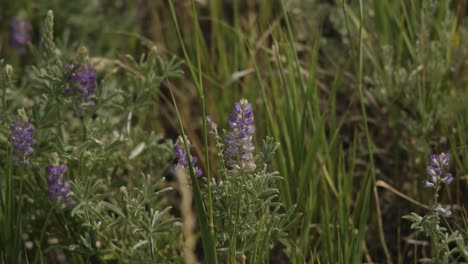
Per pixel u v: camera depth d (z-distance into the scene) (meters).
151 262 3.70
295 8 5.80
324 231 3.94
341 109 5.20
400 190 4.61
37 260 3.93
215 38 5.94
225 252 3.54
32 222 4.14
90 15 6.25
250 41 5.54
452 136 4.42
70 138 4.30
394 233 4.47
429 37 5.11
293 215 4.05
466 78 4.83
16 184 4.09
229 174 3.43
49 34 4.03
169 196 4.76
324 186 4.14
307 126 4.47
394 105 4.82
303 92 4.31
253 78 5.13
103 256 3.91
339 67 5.24
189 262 3.76
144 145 4.43
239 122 3.26
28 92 4.79
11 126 3.61
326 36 5.76
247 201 3.42
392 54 4.85
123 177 4.53
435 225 3.43
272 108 4.61
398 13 5.25
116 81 5.23
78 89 4.00
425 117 4.54
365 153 4.76
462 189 4.36
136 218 3.65
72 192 3.69
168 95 5.75
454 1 5.49
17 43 6.05
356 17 5.53
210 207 3.26
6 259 3.57
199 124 5.55
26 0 6.34
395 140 4.76
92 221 3.84
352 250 3.62
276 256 4.32
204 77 5.35
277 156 4.15
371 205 4.41
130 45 6.23
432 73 4.71
